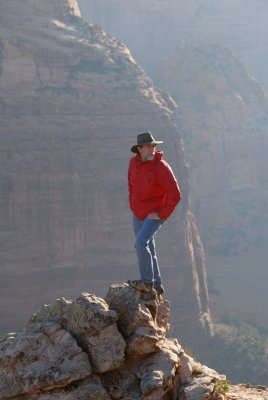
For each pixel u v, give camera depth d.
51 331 10.94
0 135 82.31
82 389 10.63
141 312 11.15
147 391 10.63
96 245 86.38
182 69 161.75
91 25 103.69
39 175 82.25
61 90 90.69
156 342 11.01
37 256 81.69
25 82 88.81
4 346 10.94
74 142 86.62
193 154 150.38
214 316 106.31
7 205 80.31
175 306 89.06
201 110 157.12
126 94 96.06
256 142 160.12
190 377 11.07
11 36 91.19
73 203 84.31
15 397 10.66
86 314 10.93
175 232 91.50
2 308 79.31
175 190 11.12
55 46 94.12
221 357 86.56
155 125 96.56
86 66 95.81
